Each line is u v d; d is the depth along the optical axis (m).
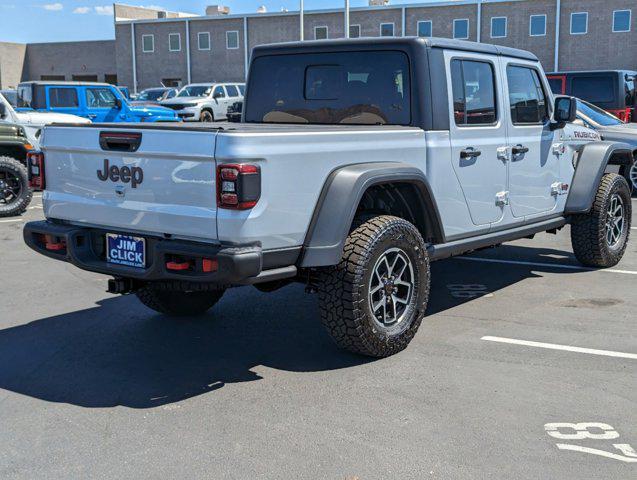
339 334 4.48
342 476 3.28
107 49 61.38
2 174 10.87
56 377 4.51
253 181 3.86
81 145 4.46
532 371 4.53
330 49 5.48
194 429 3.76
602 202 6.96
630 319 5.59
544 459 3.42
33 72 64.19
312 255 4.21
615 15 44.47
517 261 7.72
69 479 3.28
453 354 4.82
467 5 47.12
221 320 5.69
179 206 4.05
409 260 4.73
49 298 6.37
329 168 4.32
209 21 54.19
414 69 5.04
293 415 3.92
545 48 46.09
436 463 3.39
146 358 4.84
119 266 4.40
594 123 12.09
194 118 27.73
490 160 5.57
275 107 5.88
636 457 3.45
